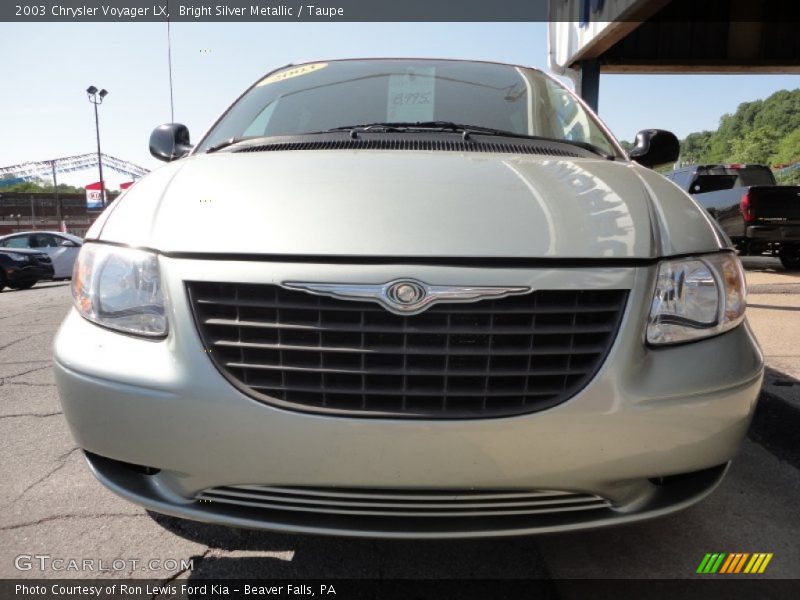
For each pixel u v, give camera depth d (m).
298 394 1.42
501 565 1.84
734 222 9.41
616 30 8.77
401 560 1.87
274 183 1.66
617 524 1.48
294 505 1.48
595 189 1.68
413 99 2.61
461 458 1.40
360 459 1.40
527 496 1.45
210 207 1.58
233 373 1.44
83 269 1.66
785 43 10.91
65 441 2.79
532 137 2.33
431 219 1.49
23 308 7.50
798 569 1.80
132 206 1.71
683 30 10.91
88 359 1.53
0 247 13.21
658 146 2.75
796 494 2.24
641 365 1.45
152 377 1.45
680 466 1.47
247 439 1.41
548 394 1.41
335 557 1.88
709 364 1.49
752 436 2.72
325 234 1.46
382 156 1.89
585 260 1.45
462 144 2.19
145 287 1.52
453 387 1.41
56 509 2.17
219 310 1.45
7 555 1.90
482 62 2.96
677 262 1.53
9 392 3.53
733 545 1.92
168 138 2.74
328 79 2.78
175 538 1.99
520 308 1.41
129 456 1.50
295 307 1.41
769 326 4.63
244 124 2.54
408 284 1.39
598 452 1.42
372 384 1.41
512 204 1.56
